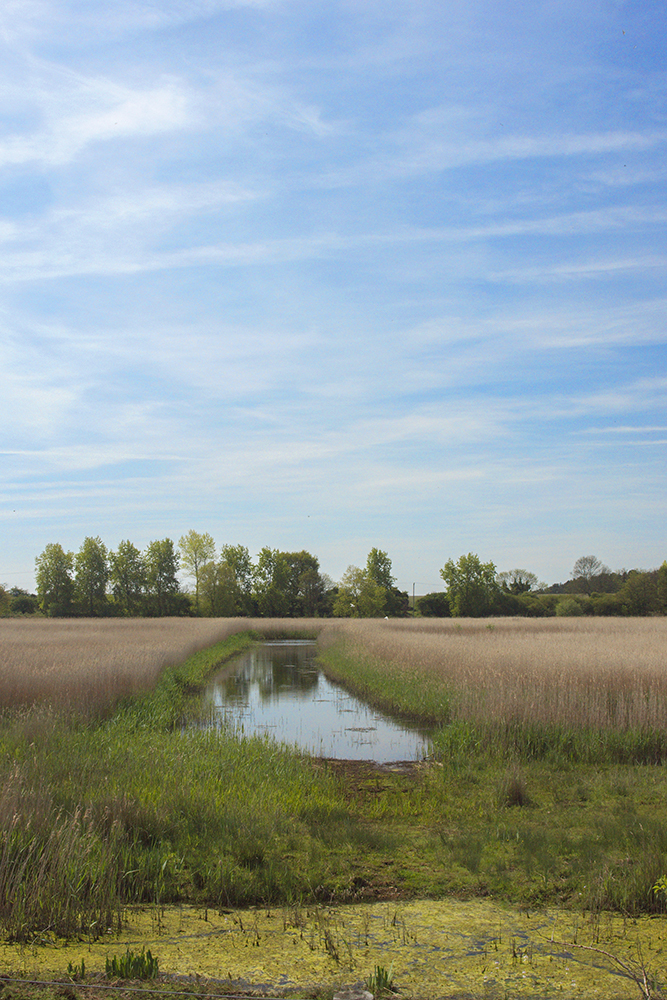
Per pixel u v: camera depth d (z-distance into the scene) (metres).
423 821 8.70
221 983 4.62
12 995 4.30
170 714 16.23
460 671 17.41
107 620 56.12
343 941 5.34
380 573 85.38
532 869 6.88
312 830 8.02
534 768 11.29
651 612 76.44
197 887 6.43
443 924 5.68
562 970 4.86
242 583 87.12
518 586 109.19
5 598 78.25
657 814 8.75
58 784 8.30
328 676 26.27
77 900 5.70
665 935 5.42
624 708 12.84
